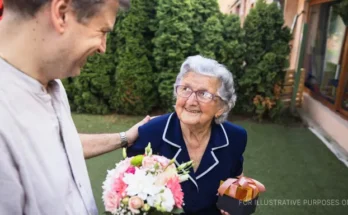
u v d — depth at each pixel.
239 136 1.33
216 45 4.77
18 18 0.55
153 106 5.26
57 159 0.65
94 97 5.17
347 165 3.52
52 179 0.62
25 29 0.56
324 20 5.00
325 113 4.61
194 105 1.17
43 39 0.57
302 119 5.11
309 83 5.56
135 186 0.84
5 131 0.53
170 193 0.86
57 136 0.68
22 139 0.56
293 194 2.89
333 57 4.67
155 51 4.86
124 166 0.93
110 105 5.27
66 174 0.68
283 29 4.95
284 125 4.88
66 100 0.81
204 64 1.18
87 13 0.58
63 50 0.59
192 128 1.22
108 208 0.84
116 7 0.63
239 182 1.08
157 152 1.26
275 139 4.29
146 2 4.87
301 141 4.23
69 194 0.69
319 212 2.60
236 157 1.32
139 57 4.92
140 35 4.89
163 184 0.88
